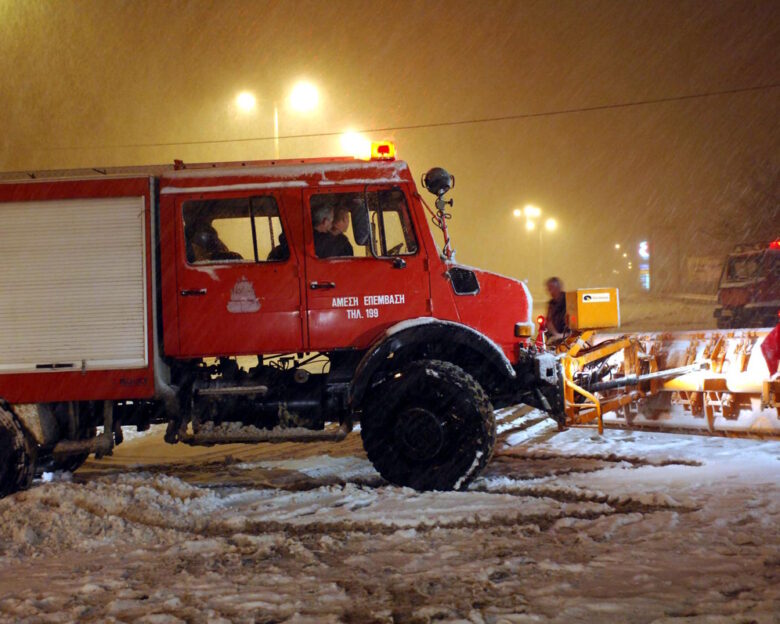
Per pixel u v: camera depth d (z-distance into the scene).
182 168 6.68
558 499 5.51
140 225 6.30
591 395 7.14
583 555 4.12
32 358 6.25
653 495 5.20
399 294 6.26
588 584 3.66
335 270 6.25
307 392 6.34
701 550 4.03
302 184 6.32
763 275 20.00
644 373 7.71
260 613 3.56
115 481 6.27
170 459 8.23
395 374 6.16
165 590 3.91
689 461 6.49
